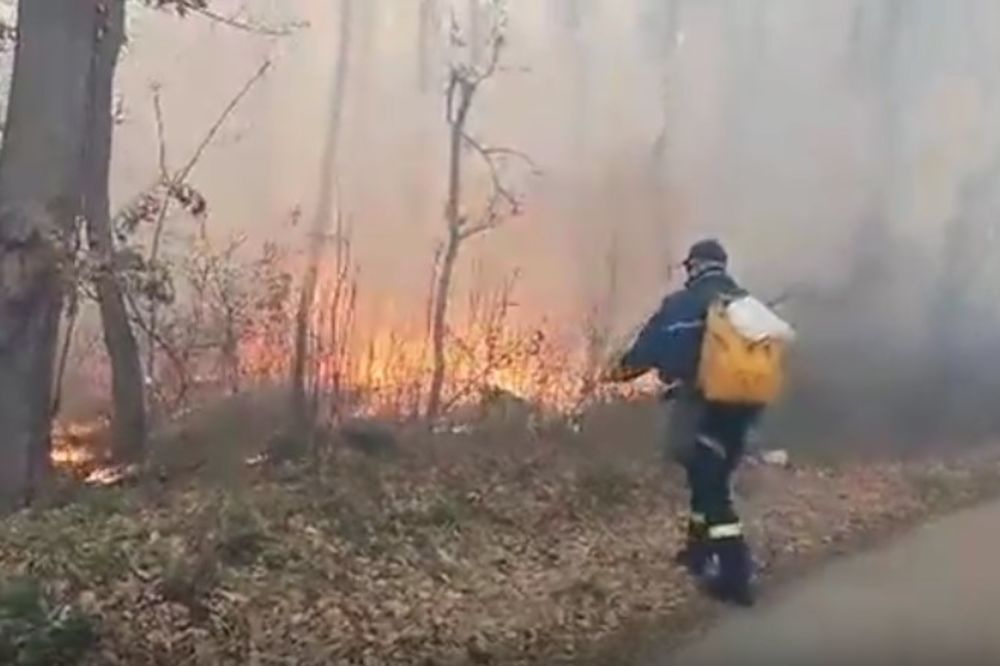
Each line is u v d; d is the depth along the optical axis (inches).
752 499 438.3
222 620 291.3
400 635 291.3
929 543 375.9
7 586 260.7
